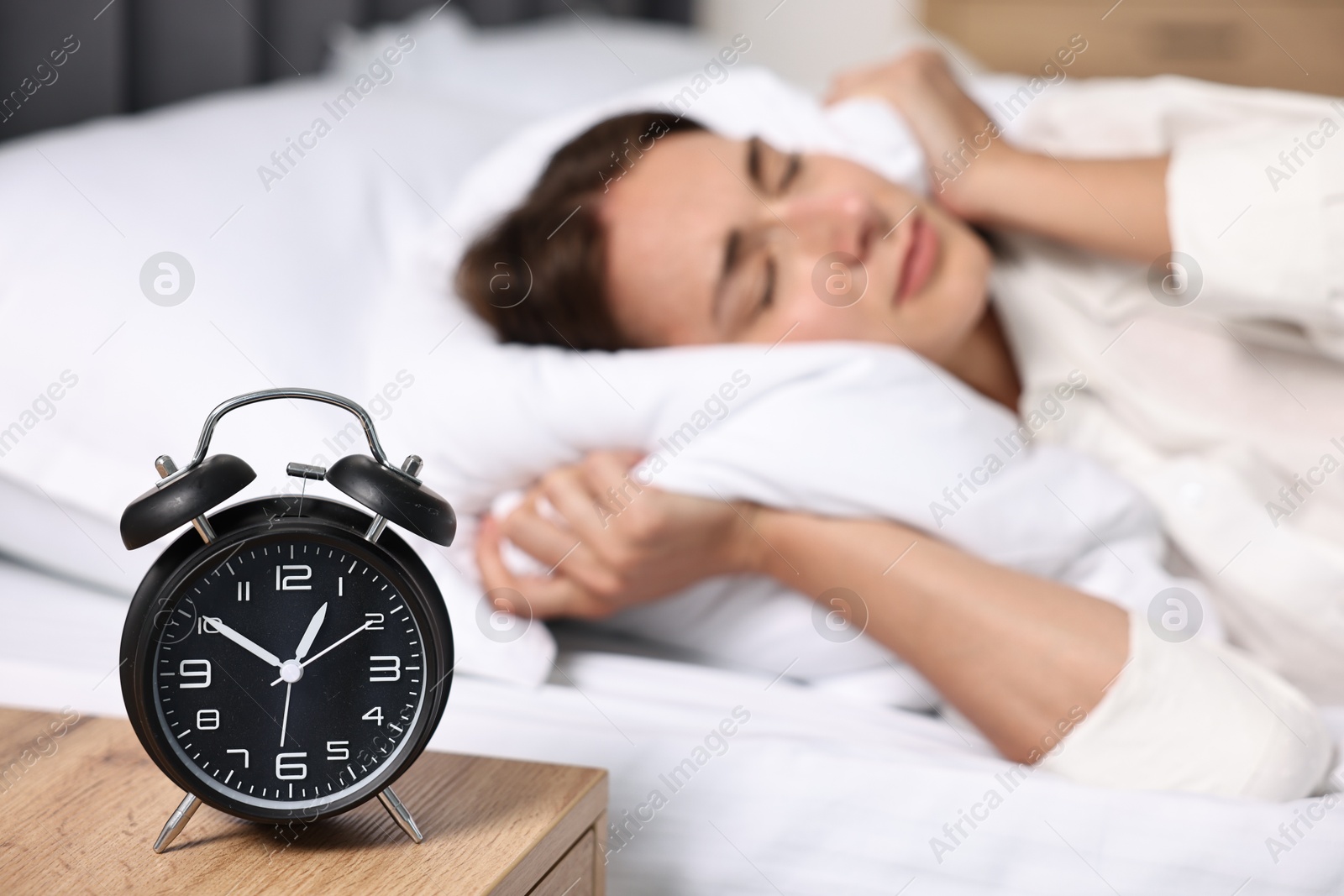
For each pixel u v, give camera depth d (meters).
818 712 0.97
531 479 1.06
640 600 1.03
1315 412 1.10
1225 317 1.10
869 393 1.01
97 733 0.73
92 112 1.44
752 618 1.05
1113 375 1.17
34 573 1.10
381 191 1.28
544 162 1.27
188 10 1.57
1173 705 0.83
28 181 1.09
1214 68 2.34
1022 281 1.24
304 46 1.81
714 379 1.02
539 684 0.95
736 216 1.13
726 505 0.99
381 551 0.61
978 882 0.78
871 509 0.97
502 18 2.22
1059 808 0.77
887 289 1.14
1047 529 0.99
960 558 0.94
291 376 1.02
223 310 1.04
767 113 1.34
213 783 0.61
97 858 0.60
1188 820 0.76
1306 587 0.99
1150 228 1.12
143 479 0.98
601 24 2.23
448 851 0.61
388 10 2.01
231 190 1.17
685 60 2.03
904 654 0.94
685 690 0.98
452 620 0.95
